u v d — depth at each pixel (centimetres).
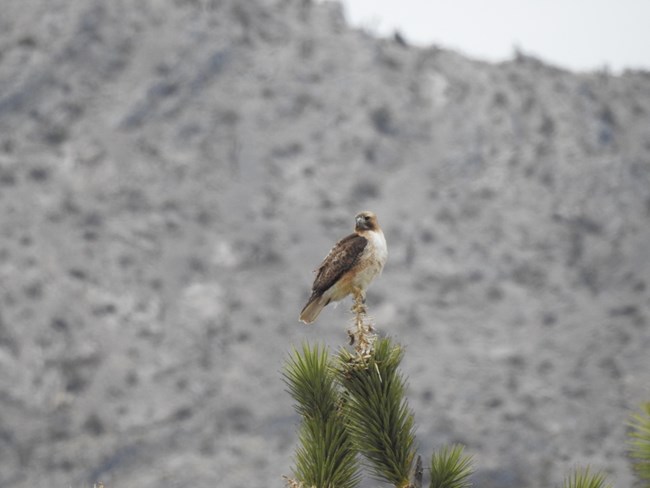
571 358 6109
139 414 5603
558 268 6869
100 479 5197
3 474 5200
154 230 6919
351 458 656
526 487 5172
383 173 7519
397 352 672
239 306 6353
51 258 6519
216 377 5831
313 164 7494
